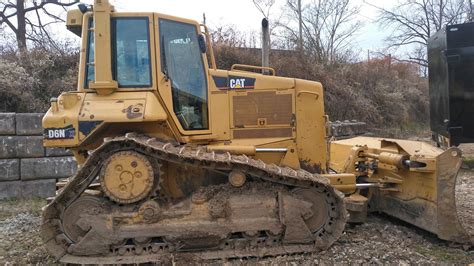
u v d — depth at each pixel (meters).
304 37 18.67
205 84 4.70
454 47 9.30
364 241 4.56
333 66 18.00
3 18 17.44
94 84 4.17
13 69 9.70
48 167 7.50
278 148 4.84
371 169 5.55
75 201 4.09
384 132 16.36
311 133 4.95
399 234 4.79
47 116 4.02
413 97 20.22
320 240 4.20
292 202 4.20
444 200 4.32
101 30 4.24
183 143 4.53
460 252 4.26
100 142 4.34
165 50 4.48
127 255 4.08
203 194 4.20
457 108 9.38
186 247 4.16
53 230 4.07
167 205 4.15
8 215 6.32
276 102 4.88
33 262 4.30
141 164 3.98
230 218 4.17
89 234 4.01
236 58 14.34
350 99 16.22
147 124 4.40
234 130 4.79
